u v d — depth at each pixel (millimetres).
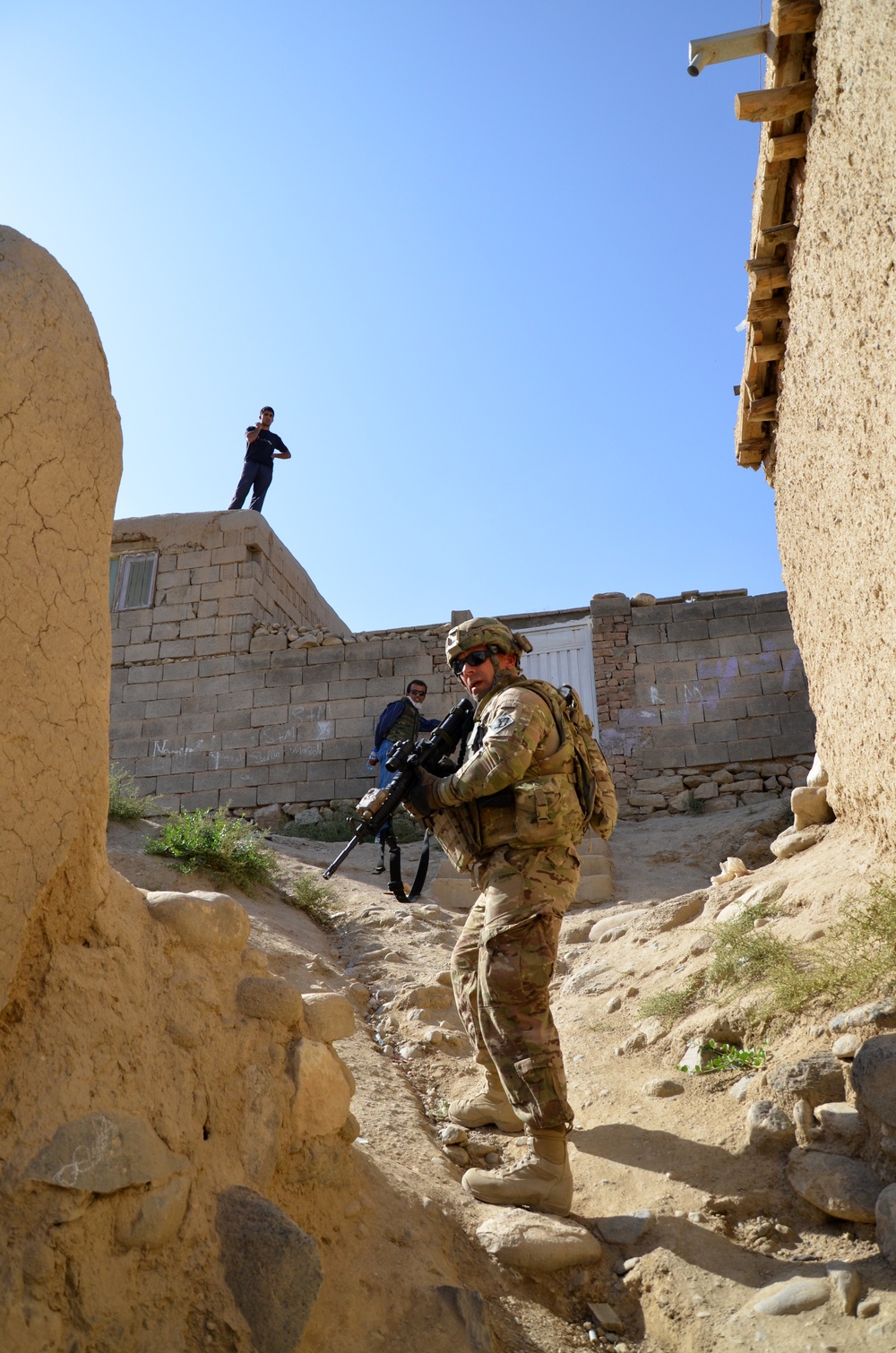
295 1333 1869
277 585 14578
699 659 11930
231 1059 2227
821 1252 2387
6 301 2020
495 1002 2742
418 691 8711
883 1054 2561
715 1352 2133
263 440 14742
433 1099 3514
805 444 4766
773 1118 2779
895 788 3814
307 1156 2283
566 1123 2713
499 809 2854
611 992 4355
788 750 11297
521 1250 2449
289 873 7160
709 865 8352
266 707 13078
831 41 3506
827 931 3557
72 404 2160
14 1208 1674
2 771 1866
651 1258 2434
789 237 4535
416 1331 2041
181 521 14086
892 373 3312
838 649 4539
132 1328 1731
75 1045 1908
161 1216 1850
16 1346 1560
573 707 3094
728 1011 3430
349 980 4785
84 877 2064
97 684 2150
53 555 2059
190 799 12852
